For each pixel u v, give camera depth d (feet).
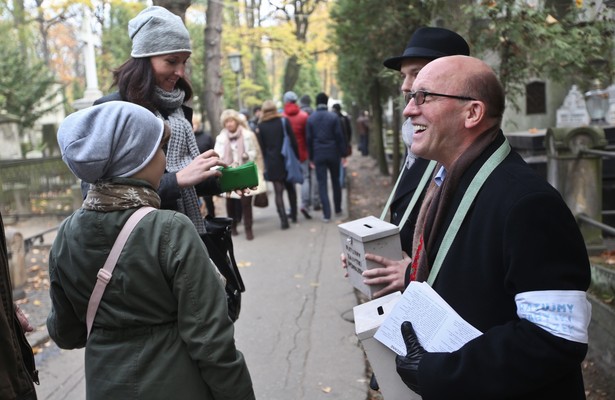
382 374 6.05
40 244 28.48
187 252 5.65
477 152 5.27
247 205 26.50
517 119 32.53
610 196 21.42
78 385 13.17
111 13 74.18
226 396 5.73
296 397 11.98
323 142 29.22
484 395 4.65
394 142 37.17
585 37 15.93
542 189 4.71
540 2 16.84
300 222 30.27
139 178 5.98
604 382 12.02
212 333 5.60
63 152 5.78
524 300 4.58
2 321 5.58
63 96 74.49
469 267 5.02
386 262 7.22
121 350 5.79
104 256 5.74
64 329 6.39
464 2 17.10
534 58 17.12
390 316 5.65
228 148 25.49
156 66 7.58
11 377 5.67
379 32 28.02
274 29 63.46
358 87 45.42
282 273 21.09
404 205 7.91
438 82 5.39
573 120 29.78
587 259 4.71
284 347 14.53
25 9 53.72
